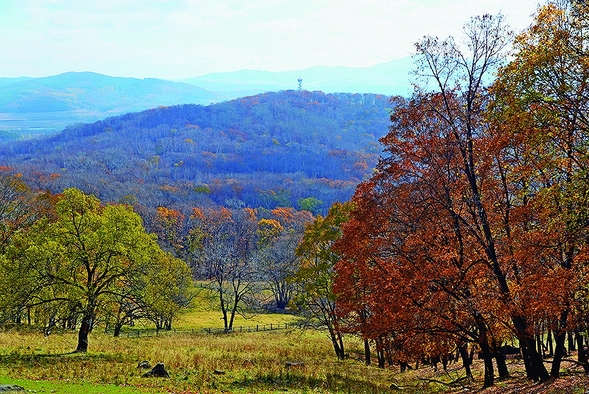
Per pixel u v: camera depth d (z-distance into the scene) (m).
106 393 18.22
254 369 27.73
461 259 20.69
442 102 21.47
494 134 19.75
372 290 23.00
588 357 23.89
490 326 21.59
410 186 21.86
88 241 30.39
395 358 23.25
